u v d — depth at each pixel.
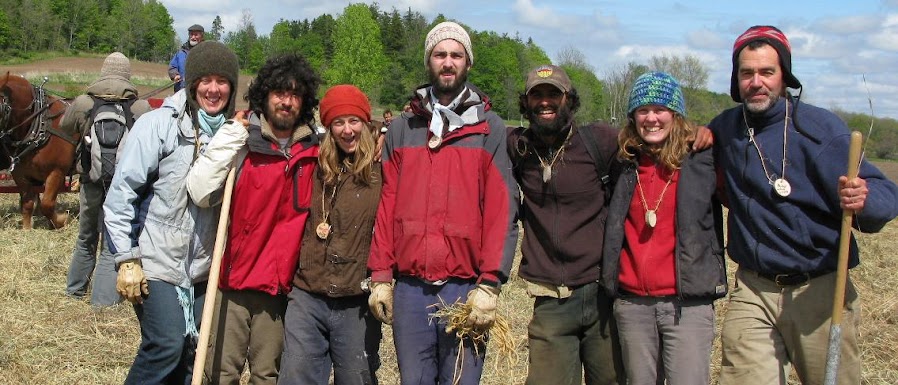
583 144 3.84
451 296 3.72
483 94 3.86
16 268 7.46
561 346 3.97
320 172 3.89
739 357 3.78
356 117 3.75
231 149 3.69
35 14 71.31
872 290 7.88
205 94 3.85
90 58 69.62
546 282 3.93
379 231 3.77
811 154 3.51
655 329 3.78
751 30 3.67
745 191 3.69
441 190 3.67
